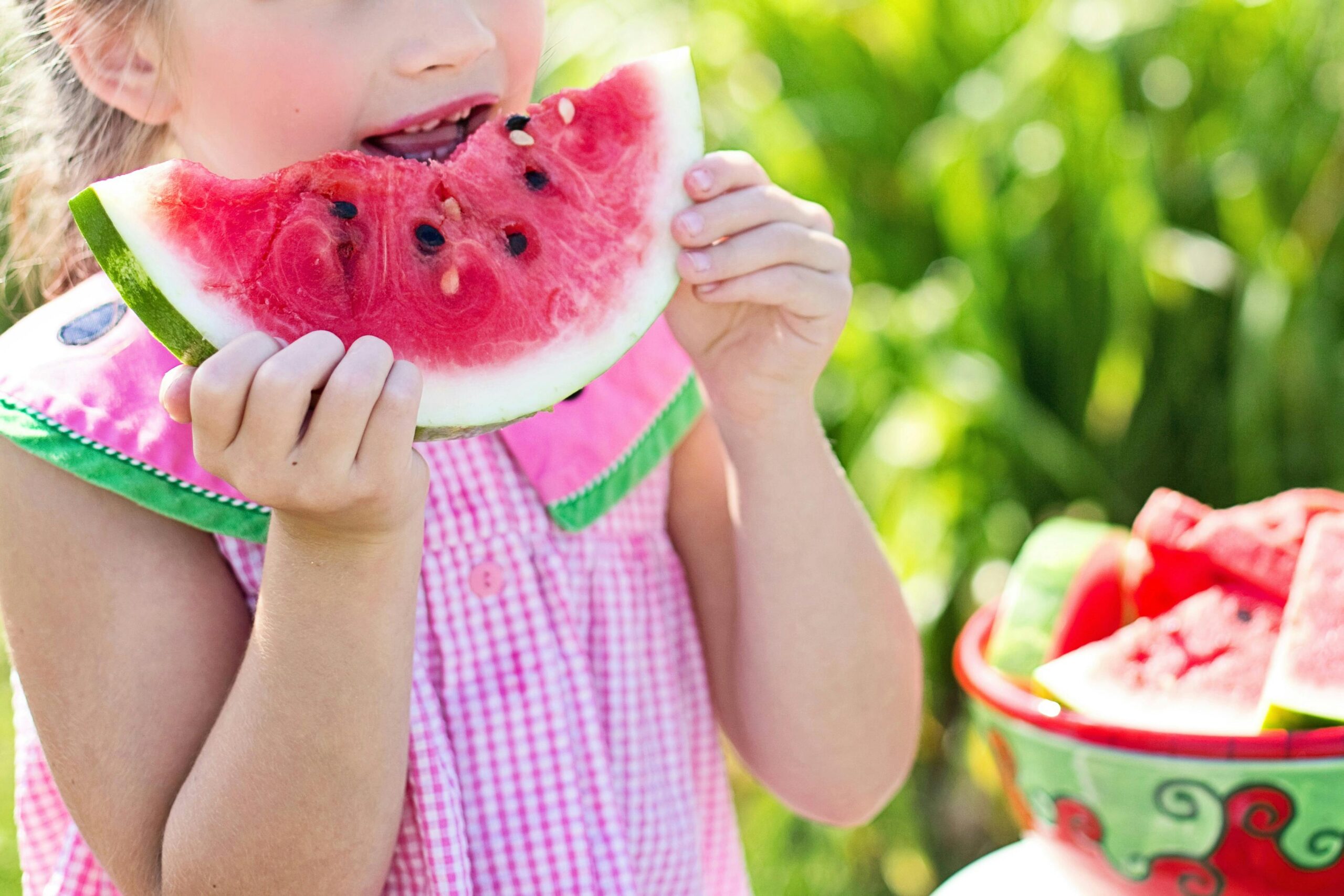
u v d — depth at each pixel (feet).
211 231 3.75
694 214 4.27
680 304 4.80
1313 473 10.45
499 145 4.28
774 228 4.40
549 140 4.33
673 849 4.91
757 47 12.37
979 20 12.07
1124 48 11.23
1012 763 4.47
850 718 5.13
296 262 3.84
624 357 5.26
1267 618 4.83
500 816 4.53
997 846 10.09
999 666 5.02
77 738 4.08
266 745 3.74
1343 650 4.30
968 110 11.12
